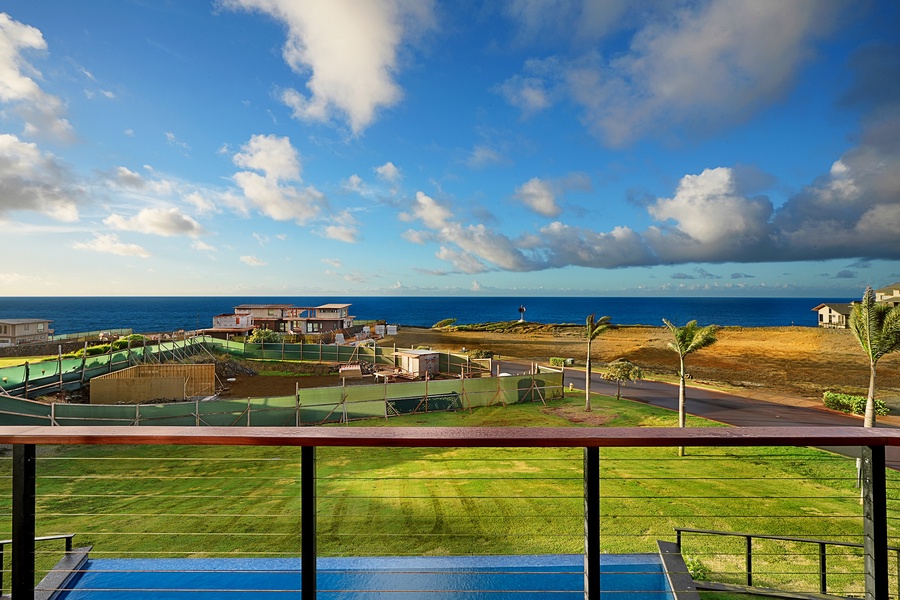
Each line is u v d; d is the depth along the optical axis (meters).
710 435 2.08
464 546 8.50
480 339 69.12
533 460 15.06
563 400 27.25
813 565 7.80
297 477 13.50
